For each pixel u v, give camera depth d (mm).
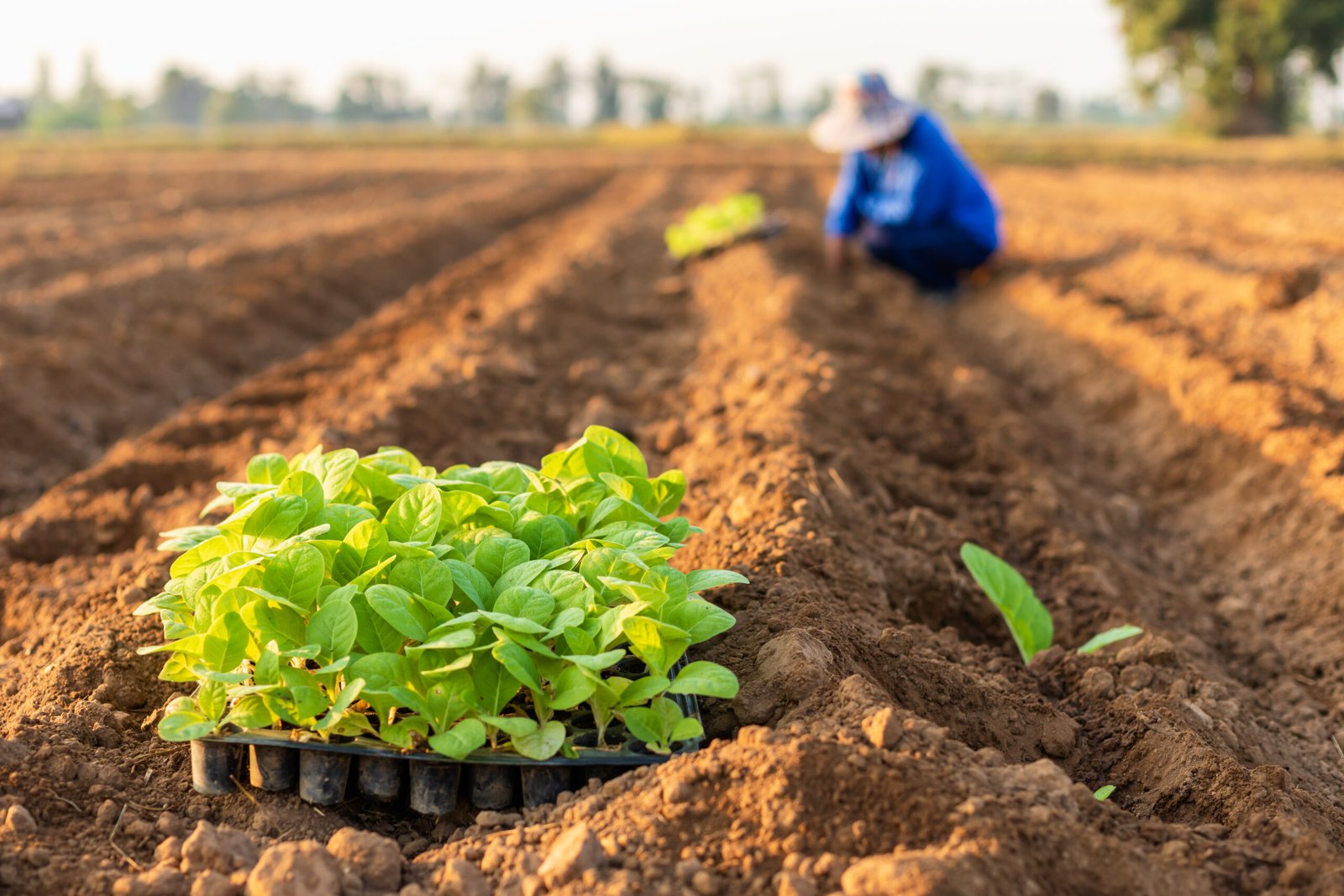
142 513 4535
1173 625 4027
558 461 3041
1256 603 4297
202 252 10969
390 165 32094
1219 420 5402
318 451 2943
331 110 121438
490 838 2316
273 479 2977
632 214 16172
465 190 22891
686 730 2463
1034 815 2109
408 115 123375
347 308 9930
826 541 3586
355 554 2568
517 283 9844
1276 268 7551
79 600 3623
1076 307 7555
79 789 2510
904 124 8766
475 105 124125
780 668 2711
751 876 2029
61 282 9500
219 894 2092
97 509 4586
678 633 2457
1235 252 8750
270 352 8430
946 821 2049
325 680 2469
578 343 7508
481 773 2508
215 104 114125
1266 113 41500
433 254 12562
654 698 2539
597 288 9359
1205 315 7059
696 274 10305
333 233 12578
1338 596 4000
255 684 2512
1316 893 2111
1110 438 6094
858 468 4582
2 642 3684
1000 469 5148
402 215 15188
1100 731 2994
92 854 2295
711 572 2691
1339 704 3486
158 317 7949
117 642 3125
